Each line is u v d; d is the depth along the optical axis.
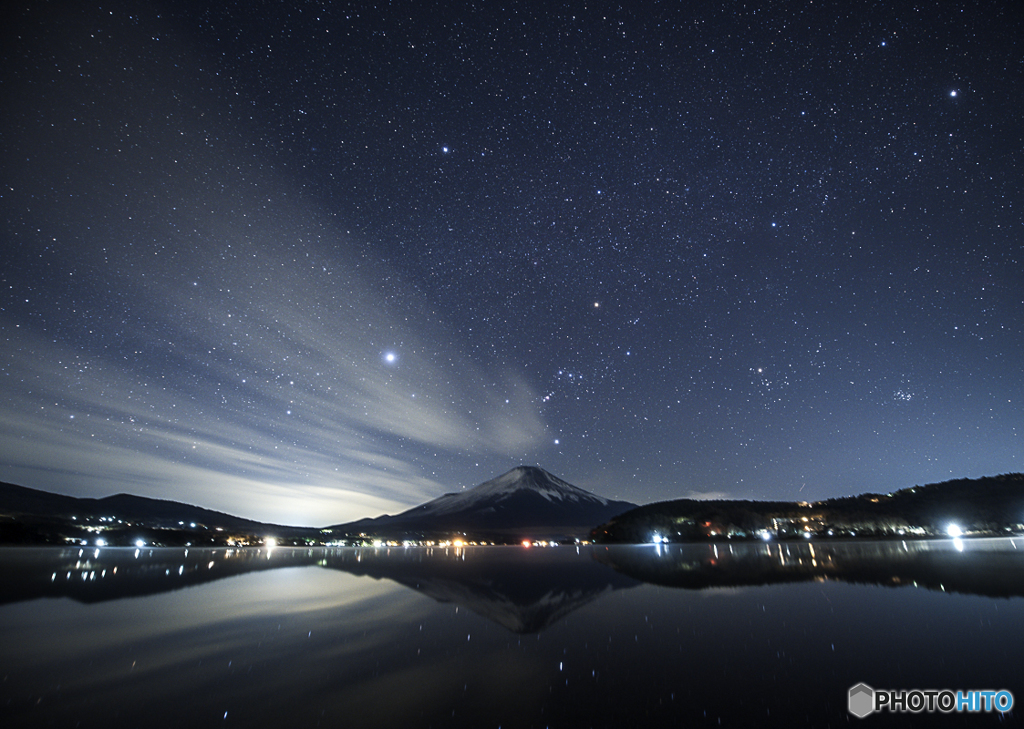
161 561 41.84
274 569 33.91
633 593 19.98
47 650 10.88
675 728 6.67
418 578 27.23
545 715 7.12
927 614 13.72
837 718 6.98
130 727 6.73
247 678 8.86
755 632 12.27
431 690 8.20
